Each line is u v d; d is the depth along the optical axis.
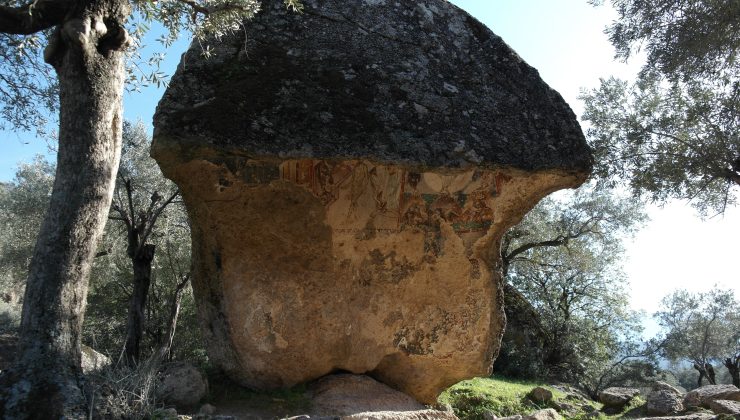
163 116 6.20
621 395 11.56
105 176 5.40
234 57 6.83
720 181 11.54
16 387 4.62
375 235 7.84
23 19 5.67
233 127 6.28
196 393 6.84
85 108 5.38
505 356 18.45
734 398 9.80
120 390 5.22
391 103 7.04
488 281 8.54
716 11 9.19
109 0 5.70
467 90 7.52
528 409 11.03
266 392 7.52
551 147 7.46
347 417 6.75
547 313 22.25
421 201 7.92
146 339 17.61
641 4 10.09
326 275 7.70
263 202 7.19
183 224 15.58
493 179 7.83
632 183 11.29
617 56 10.52
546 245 21.39
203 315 7.68
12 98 9.33
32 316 4.92
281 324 7.47
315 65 7.04
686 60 9.80
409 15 7.87
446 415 7.51
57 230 5.11
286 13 7.38
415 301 8.27
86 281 5.20
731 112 10.41
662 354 24.25
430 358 8.45
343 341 7.86
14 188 16.28
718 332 23.59
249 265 7.35
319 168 7.29
